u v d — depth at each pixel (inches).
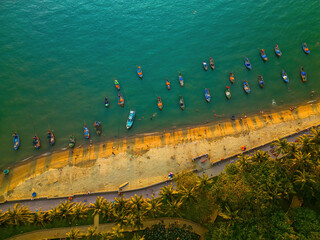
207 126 3253.0
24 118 3385.8
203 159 2925.7
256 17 4252.0
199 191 2273.6
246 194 2100.1
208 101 3435.0
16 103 3511.3
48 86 3683.6
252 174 2287.2
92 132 3260.3
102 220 2502.5
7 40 4126.5
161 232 2281.0
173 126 3282.5
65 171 2923.2
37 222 2197.3
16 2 4586.6
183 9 4446.4
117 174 2878.9
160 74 3725.4
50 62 3912.4
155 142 3139.8
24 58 3944.4
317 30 3993.6
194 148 3041.3
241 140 3078.2
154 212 2391.7
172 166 2903.5
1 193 2800.2
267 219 2075.5
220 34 4097.0
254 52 3855.8
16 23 4328.3
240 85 3563.0
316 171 2175.2
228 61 3791.8
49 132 3221.0
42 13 4461.1
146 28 4244.6
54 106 3501.5
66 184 2827.3
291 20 4153.5
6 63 3873.0
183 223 2432.3
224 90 3531.0
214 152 2989.7
